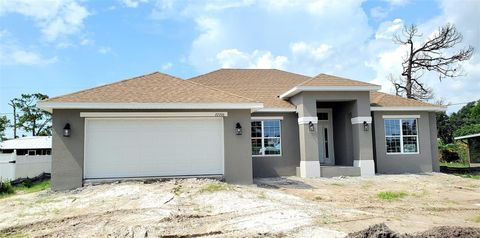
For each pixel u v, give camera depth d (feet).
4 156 60.70
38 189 51.39
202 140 48.06
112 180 44.78
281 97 67.26
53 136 44.01
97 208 33.94
